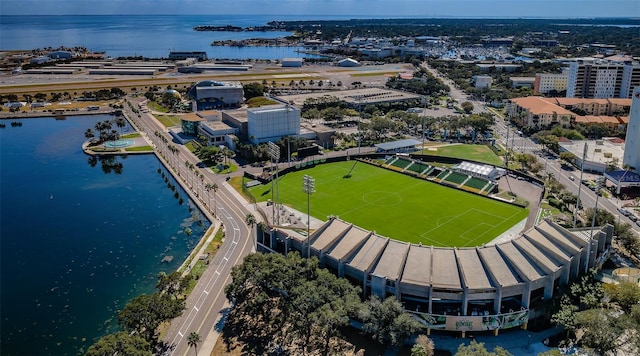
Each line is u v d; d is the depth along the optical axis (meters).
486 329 137.88
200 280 169.88
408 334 128.38
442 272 142.12
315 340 137.38
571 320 133.50
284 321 144.75
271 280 146.25
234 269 151.88
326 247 159.00
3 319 154.38
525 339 137.50
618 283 156.75
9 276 180.25
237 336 139.50
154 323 134.62
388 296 144.25
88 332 148.12
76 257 194.62
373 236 158.25
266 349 133.75
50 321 153.50
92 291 170.38
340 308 132.25
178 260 191.50
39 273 182.38
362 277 148.50
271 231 177.25
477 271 141.88
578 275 153.88
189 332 141.50
